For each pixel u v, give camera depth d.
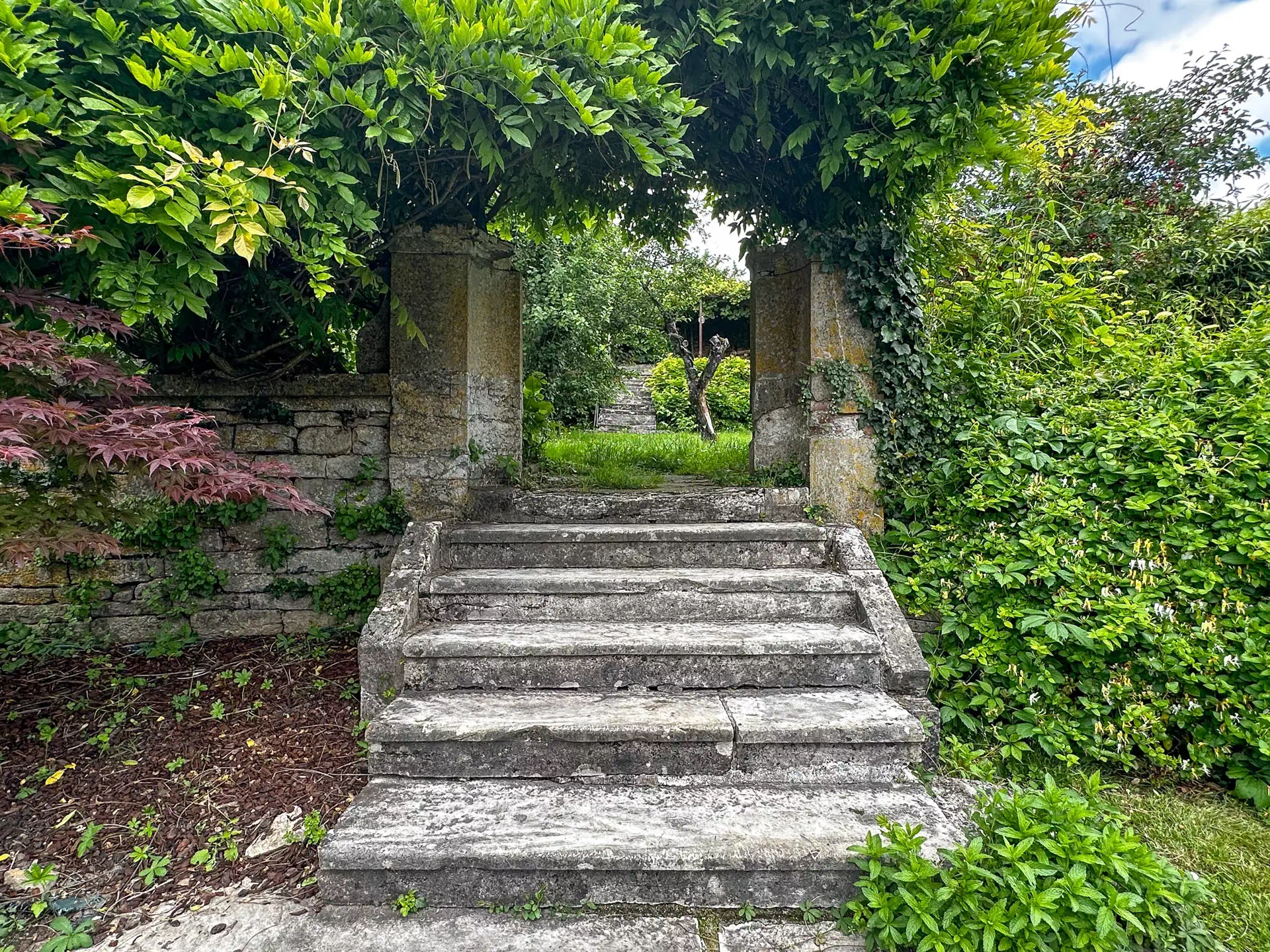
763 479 3.57
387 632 2.43
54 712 2.61
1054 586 2.58
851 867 1.69
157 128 1.95
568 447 5.24
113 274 1.92
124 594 3.26
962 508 2.96
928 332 3.42
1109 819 1.92
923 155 2.55
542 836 1.75
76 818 2.05
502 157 2.71
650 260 10.97
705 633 2.50
